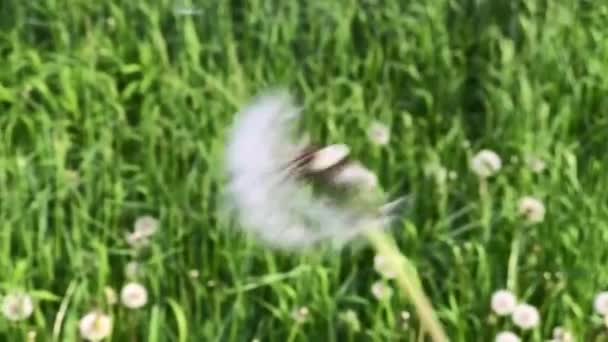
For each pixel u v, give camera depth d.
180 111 1.67
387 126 1.66
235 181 0.90
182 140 1.61
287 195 0.88
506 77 1.78
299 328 1.34
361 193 0.88
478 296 1.42
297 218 0.88
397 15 1.89
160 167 1.57
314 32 1.88
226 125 1.62
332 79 1.75
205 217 1.48
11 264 1.41
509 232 1.50
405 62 1.83
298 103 1.71
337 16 1.88
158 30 1.80
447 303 1.44
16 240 1.47
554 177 1.56
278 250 1.40
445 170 1.57
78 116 1.69
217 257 1.44
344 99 1.78
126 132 1.65
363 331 1.38
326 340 1.37
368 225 0.90
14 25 1.90
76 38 1.86
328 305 1.37
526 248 1.48
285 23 1.85
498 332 1.37
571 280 1.43
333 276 1.42
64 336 1.35
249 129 0.89
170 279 1.43
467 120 1.76
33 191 1.53
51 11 1.89
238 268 1.42
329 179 0.87
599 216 1.52
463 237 1.52
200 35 1.88
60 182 1.52
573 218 1.51
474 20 1.94
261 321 1.38
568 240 1.46
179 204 1.52
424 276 1.45
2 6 1.92
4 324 1.34
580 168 1.66
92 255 1.43
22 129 1.67
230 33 1.83
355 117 1.69
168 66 1.77
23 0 1.91
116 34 1.87
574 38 1.87
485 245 1.47
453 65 1.87
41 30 1.90
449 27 1.94
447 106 1.77
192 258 1.46
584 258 1.45
